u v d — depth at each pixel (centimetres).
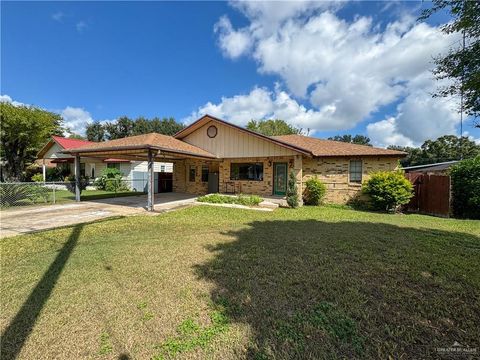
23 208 988
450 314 262
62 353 206
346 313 262
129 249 478
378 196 1048
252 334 229
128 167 1998
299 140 1570
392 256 443
